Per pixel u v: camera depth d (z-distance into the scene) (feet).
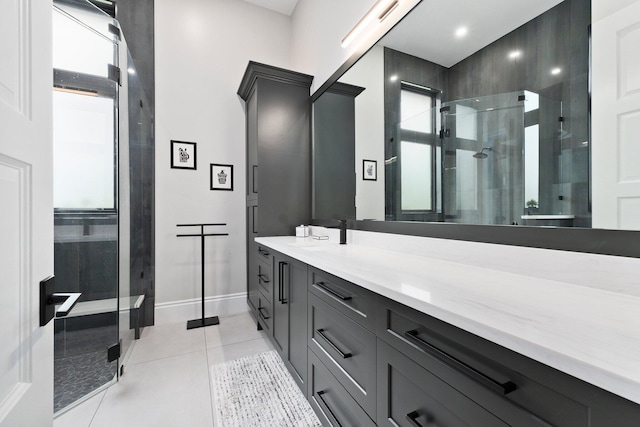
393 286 2.82
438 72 4.53
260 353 7.10
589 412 1.38
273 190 8.90
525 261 3.28
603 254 2.63
